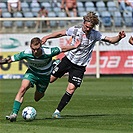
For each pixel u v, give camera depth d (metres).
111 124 29.34
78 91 55.47
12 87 60.25
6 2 86.81
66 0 86.75
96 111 37.16
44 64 30.77
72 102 44.12
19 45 74.88
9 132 25.92
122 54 75.62
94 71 75.25
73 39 33.22
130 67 75.94
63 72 34.47
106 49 75.38
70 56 33.69
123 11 84.12
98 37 33.25
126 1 88.62
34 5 87.62
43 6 86.50
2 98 47.72
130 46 75.62
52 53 30.34
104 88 59.19
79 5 88.94
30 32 75.88
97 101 44.94
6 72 74.50
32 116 30.69
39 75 31.05
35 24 79.50
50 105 41.69
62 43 74.12
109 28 80.81
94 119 31.81
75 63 33.59
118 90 56.66
